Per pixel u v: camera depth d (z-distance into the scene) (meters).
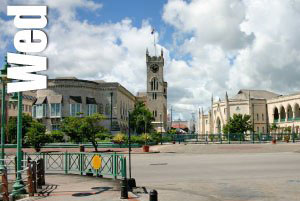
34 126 47.12
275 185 15.71
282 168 22.53
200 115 129.75
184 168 23.17
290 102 91.81
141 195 12.98
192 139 63.44
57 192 13.74
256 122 101.69
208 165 24.94
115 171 17.16
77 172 20.17
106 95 86.81
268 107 102.31
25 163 18.94
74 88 81.19
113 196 12.74
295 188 14.89
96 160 18.27
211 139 61.69
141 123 93.38
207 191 14.27
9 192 13.81
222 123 105.81
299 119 87.44
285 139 62.81
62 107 79.69
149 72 118.19
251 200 12.47
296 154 36.16
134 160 30.59
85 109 81.56
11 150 47.50
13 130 55.03
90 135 44.06
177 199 12.52
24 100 97.06
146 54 118.69
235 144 53.72
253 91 110.94
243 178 18.08
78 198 12.40
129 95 112.56
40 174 15.30
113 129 85.00
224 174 19.77
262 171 20.98
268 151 41.41
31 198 12.55
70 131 44.91
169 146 49.47
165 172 21.09
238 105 102.62
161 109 116.62
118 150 45.84
